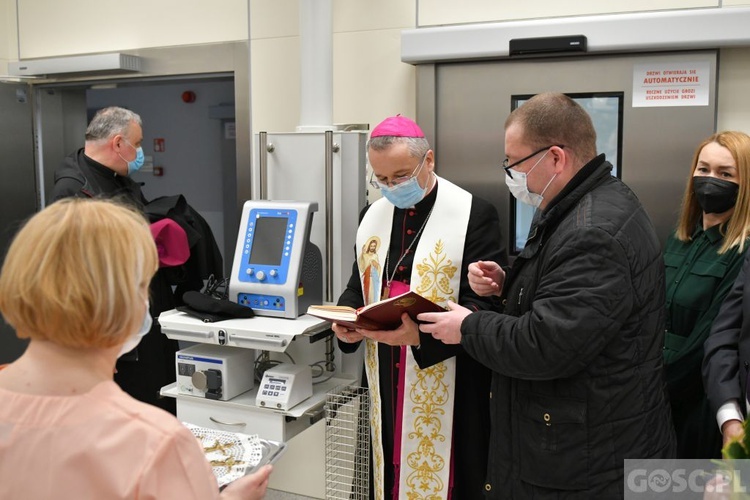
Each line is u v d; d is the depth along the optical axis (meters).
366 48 3.04
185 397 2.60
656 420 1.70
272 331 2.38
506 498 1.79
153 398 2.96
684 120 2.61
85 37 3.60
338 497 2.83
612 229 1.62
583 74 2.71
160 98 4.79
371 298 2.37
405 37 2.84
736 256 2.09
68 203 1.06
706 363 1.92
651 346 1.70
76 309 0.98
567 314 1.59
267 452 1.71
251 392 2.64
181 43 3.40
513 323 1.71
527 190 1.82
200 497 1.04
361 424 2.59
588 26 2.58
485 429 2.29
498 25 2.69
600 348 1.60
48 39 3.67
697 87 2.57
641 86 2.64
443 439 2.26
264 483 1.28
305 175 2.88
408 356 2.28
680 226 2.31
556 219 1.75
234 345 2.45
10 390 1.04
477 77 2.87
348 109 3.10
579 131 1.76
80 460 0.99
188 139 4.76
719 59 2.56
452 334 1.86
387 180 2.22
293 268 2.57
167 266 2.87
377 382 2.37
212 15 3.33
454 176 2.94
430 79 2.91
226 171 4.70
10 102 3.68
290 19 3.18
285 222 2.64
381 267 2.35
